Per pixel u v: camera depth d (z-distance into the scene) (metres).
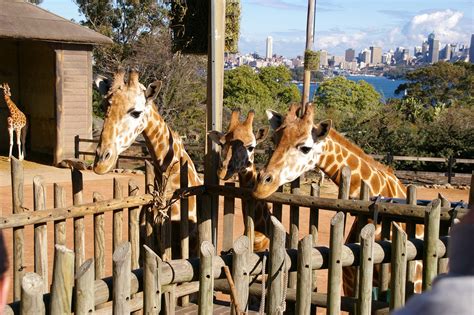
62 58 16.58
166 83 22.61
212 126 5.71
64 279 2.77
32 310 2.63
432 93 37.56
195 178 5.98
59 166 16.42
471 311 1.45
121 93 5.29
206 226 5.51
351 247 3.73
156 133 5.61
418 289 4.81
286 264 3.51
